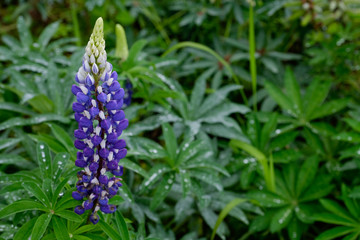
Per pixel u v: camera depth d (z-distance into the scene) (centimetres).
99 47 222
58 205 262
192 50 611
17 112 451
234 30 664
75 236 270
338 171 488
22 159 367
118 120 237
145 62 441
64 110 435
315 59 580
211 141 477
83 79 228
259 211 433
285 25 657
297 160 512
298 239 428
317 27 590
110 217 294
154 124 442
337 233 397
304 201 457
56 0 771
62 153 301
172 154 399
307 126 508
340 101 512
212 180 389
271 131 482
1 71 485
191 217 442
